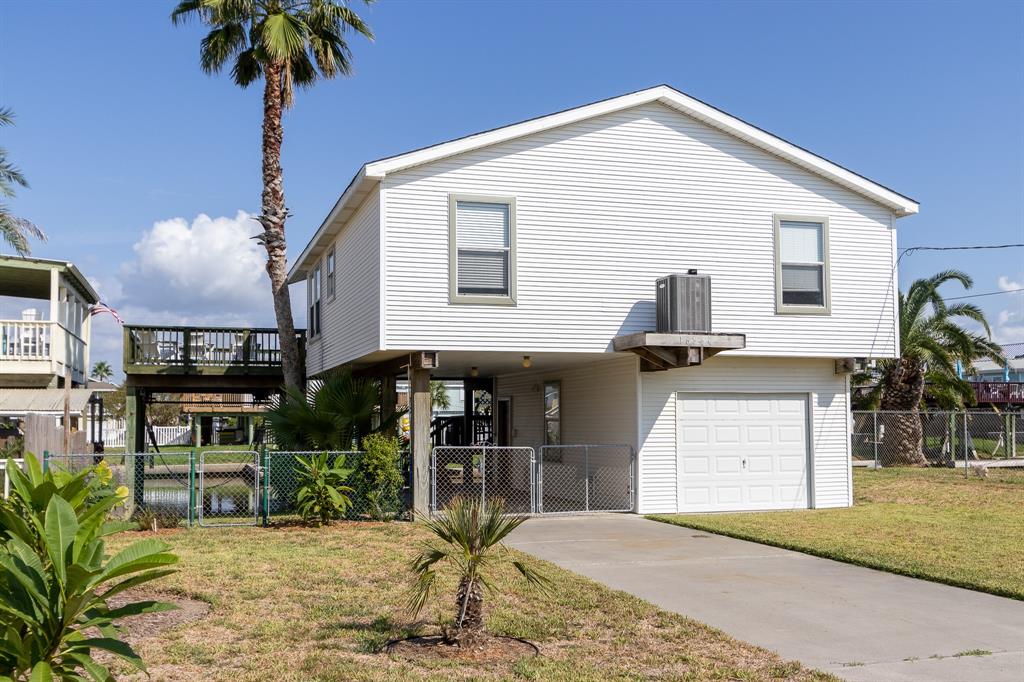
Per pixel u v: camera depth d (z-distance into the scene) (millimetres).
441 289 14805
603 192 15820
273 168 20812
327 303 20453
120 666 6645
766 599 9203
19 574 4617
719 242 16469
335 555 11531
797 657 7059
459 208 15039
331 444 16578
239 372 23516
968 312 28719
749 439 17453
